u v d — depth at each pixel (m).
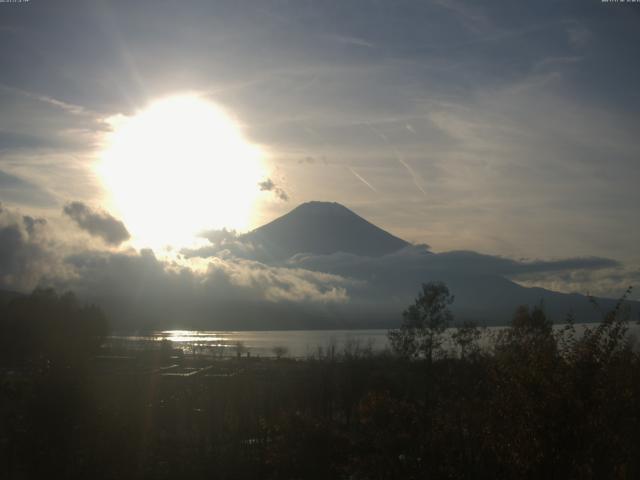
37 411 27.88
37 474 27.75
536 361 15.16
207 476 35.19
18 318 85.25
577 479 14.25
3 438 28.52
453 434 18.42
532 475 14.38
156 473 33.00
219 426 49.00
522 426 14.72
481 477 16.97
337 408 60.72
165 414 50.28
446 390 21.34
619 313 15.12
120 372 58.44
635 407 15.20
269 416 46.91
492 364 16.94
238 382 56.97
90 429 29.20
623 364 15.37
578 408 14.19
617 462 14.55
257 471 36.19
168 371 81.50
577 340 15.48
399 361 39.94
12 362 73.06
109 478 29.20
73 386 28.66
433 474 18.00
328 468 33.59
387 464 19.23
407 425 20.06
